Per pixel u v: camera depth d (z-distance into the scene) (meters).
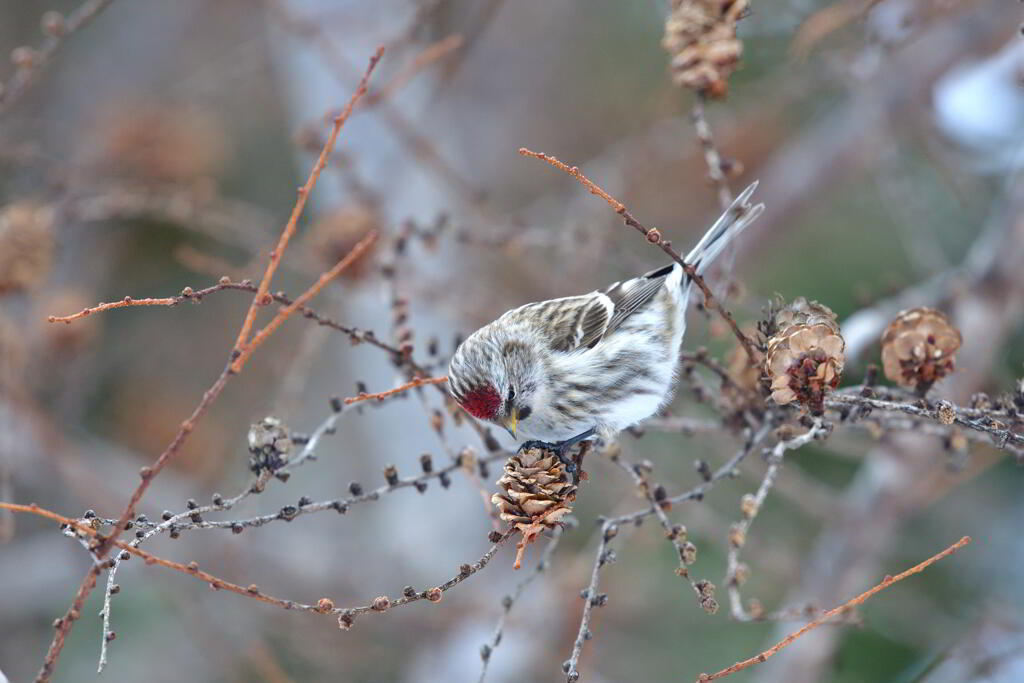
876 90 11.38
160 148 12.68
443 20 14.91
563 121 16.75
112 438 14.18
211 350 14.81
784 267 13.98
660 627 12.19
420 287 10.31
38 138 15.37
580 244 9.09
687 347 10.61
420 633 12.70
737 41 7.10
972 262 9.98
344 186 10.39
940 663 10.45
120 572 12.51
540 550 13.05
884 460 10.42
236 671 11.41
